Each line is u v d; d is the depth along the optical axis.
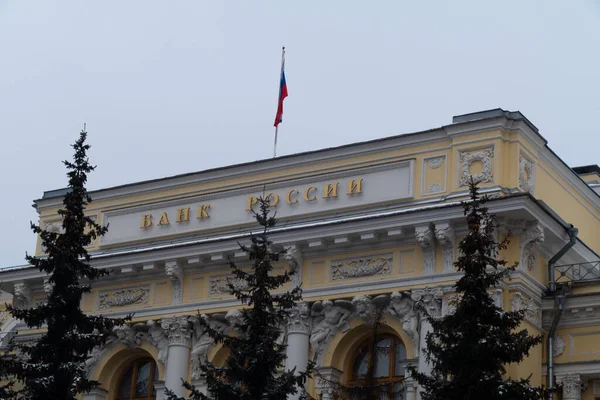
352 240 54.03
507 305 50.91
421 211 52.03
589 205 61.06
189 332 57.88
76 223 48.12
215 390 43.47
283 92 62.44
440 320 42.56
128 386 60.53
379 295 53.25
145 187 62.19
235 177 59.69
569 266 54.50
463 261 41.66
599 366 51.19
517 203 50.47
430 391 42.00
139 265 59.19
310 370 45.22
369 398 48.12
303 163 57.91
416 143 55.34
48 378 46.00
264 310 44.38
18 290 63.12
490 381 40.38
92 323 47.72
